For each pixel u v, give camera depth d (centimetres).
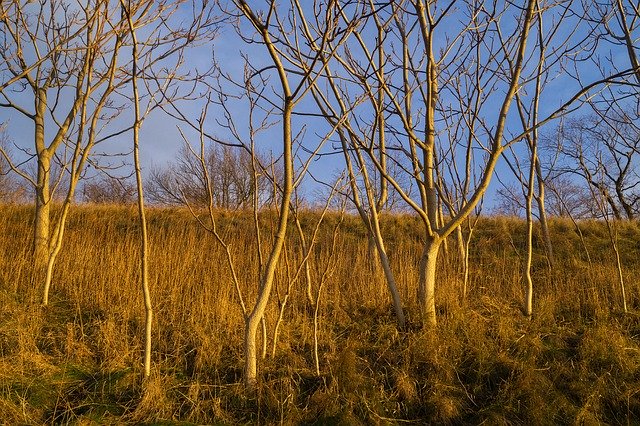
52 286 704
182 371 506
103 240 964
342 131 598
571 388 516
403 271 743
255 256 823
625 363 543
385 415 471
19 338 524
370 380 501
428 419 475
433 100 642
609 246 1148
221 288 661
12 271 719
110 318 582
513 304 697
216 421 445
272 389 471
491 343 567
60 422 432
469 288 726
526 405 487
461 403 491
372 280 724
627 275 806
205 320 604
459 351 546
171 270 736
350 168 601
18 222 1192
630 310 688
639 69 497
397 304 592
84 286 695
